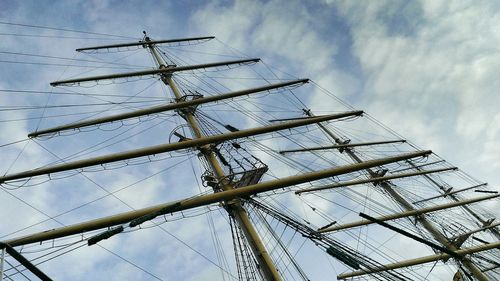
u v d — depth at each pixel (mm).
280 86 18047
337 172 13070
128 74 18859
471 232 20938
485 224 26531
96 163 12508
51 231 9523
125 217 10156
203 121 16719
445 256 20281
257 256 10391
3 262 6582
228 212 12047
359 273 21375
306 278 10781
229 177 12828
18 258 6879
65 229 9625
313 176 12672
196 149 14289
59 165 12070
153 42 23375
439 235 21141
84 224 9820
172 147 13555
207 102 16781
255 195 12117
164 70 19562
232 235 11742
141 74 19219
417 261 20516
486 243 20875
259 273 10508
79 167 12320
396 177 25391
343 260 10344
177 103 16266
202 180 12883
